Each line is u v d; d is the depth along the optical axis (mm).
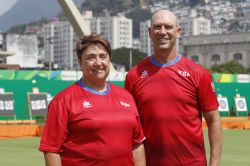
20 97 21938
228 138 17109
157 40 4777
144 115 4801
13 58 75750
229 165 10445
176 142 4719
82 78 4188
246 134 18953
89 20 172875
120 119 4016
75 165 3990
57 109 4012
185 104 4719
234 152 12805
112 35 168875
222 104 26578
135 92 4848
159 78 4770
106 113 4000
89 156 3957
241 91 28031
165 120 4719
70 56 169750
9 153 12305
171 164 4727
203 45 117500
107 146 3961
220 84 27156
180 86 4727
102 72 4078
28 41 77000
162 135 4730
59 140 3996
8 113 20719
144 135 4797
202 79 4762
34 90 22250
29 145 14414
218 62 115625
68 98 4023
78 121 3969
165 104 4730
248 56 112062
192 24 176125
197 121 4793
